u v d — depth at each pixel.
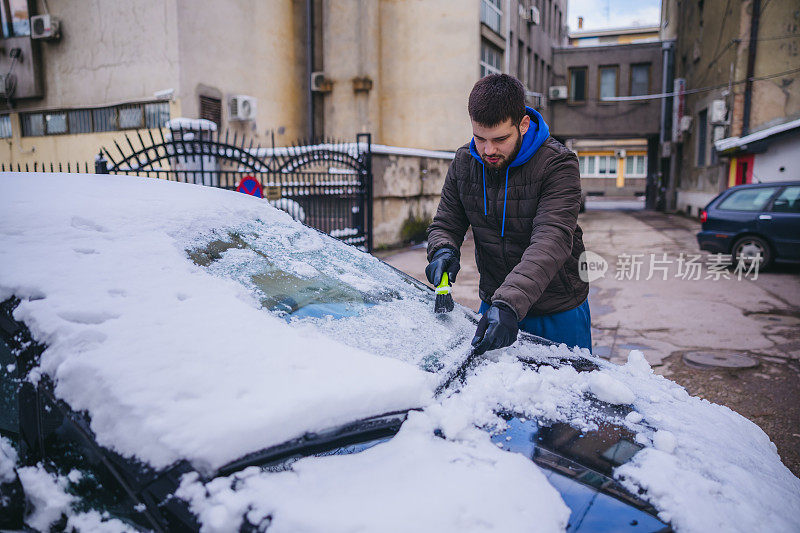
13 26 12.41
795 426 3.42
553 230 1.84
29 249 1.47
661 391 1.78
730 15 14.84
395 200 11.09
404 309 1.92
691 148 19.77
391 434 1.32
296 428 1.19
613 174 41.00
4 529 1.25
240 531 1.01
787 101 13.79
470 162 2.12
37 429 1.27
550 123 24.78
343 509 1.03
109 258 1.50
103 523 1.13
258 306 1.58
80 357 1.21
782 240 8.31
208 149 6.63
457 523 1.02
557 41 26.08
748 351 4.86
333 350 1.45
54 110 12.33
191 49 11.15
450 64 15.12
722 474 1.29
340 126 15.02
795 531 1.16
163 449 1.09
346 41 14.74
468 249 11.24
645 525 1.09
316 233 2.29
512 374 1.66
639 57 23.70
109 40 11.45
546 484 1.19
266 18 13.59
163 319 1.35
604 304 6.75
